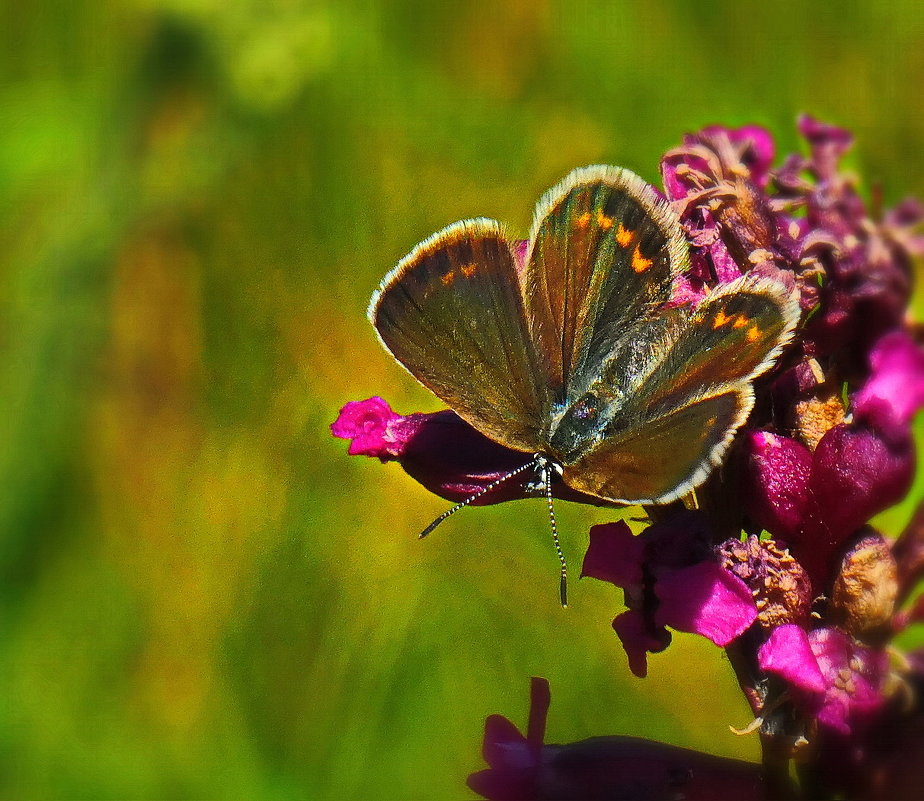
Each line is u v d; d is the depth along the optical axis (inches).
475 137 16.9
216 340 16.5
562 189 13.8
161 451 16.5
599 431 13.7
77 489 16.6
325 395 16.4
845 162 15.5
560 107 17.0
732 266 13.7
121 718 16.3
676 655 16.0
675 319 13.6
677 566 13.5
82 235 16.9
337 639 16.2
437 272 13.7
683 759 13.8
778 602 13.5
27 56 17.8
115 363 16.6
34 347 16.9
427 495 16.2
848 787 13.5
